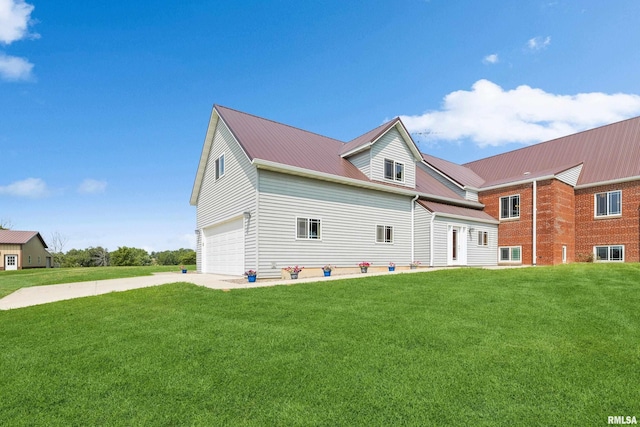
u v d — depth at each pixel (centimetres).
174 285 1033
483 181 2606
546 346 476
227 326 596
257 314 679
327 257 1522
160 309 738
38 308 797
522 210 2120
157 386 385
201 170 2020
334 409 330
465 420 307
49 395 373
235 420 316
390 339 515
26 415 336
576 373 391
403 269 1789
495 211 2283
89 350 502
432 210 1831
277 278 1352
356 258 1628
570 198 2102
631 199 1902
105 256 5831
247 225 1399
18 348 521
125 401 356
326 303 764
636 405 324
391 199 1817
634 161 1962
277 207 1388
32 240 4531
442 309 691
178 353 478
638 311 651
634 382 369
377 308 706
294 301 788
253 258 1335
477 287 939
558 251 1972
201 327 595
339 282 1055
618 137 2161
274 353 471
